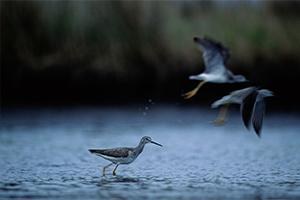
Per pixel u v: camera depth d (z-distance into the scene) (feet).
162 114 128.67
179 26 135.33
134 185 65.36
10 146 92.53
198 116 126.72
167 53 134.92
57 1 132.26
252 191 62.90
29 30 132.87
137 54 135.13
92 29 133.39
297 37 137.39
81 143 95.86
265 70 134.92
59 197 59.62
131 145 94.22
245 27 136.26
